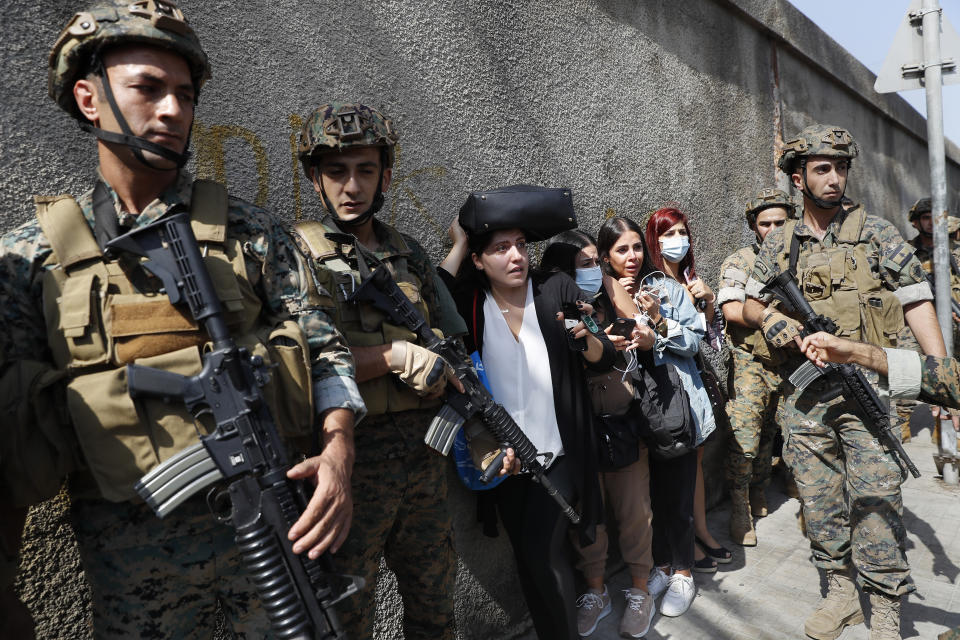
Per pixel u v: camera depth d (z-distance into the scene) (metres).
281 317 1.23
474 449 1.85
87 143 1.47
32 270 1.04
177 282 1.05
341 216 1.61
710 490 3.60
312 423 1.19
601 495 2.16
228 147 1.68
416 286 1.73
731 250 4.05
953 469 3.75
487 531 2.14
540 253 2.67
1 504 1.01
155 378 1.01
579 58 2.87
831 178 2.32
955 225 4.27
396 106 2.09
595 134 2.95
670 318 2.54
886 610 2.12
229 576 1.13
